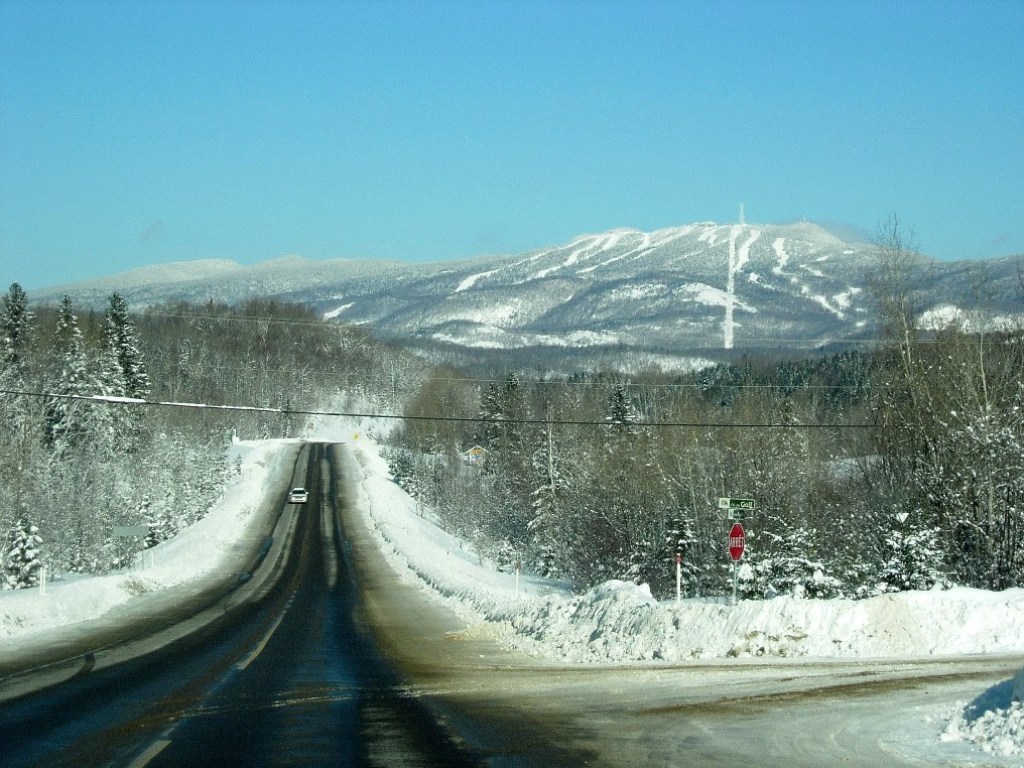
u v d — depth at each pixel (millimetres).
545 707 14367
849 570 31172
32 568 44125
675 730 12305
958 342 34219
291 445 140875
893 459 37312
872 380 41531
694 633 20438
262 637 27094
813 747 11148
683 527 43531
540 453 72688
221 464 105000
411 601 41000
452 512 88438
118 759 10922
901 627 19109
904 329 35938
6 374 70375
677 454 48469
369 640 26438
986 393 32688
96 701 15547
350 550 67250
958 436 32281
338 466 121000
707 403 74000
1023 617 18859
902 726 12172
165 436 94500
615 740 11727
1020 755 10305
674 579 42562
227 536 73188
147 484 78562
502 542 72938
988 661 17219
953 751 10758
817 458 51781
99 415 76562
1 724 13352
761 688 15352
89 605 35750
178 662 21281
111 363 85562
